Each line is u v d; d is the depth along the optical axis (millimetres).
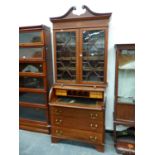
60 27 2260
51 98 2316
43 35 2359
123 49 2018
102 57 2186
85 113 2154
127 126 2207
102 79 2225
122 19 2301
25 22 2760
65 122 2270
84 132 2207
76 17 2146
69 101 2346
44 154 2143
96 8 2381
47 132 2652
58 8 2561
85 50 2227
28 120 2756
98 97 2221
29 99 2736
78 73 2283
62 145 2342
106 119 2652
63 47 2316
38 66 2574
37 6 2656
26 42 2508
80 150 2221
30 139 2508
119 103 2121
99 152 2174
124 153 2113
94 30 2139
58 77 2408
